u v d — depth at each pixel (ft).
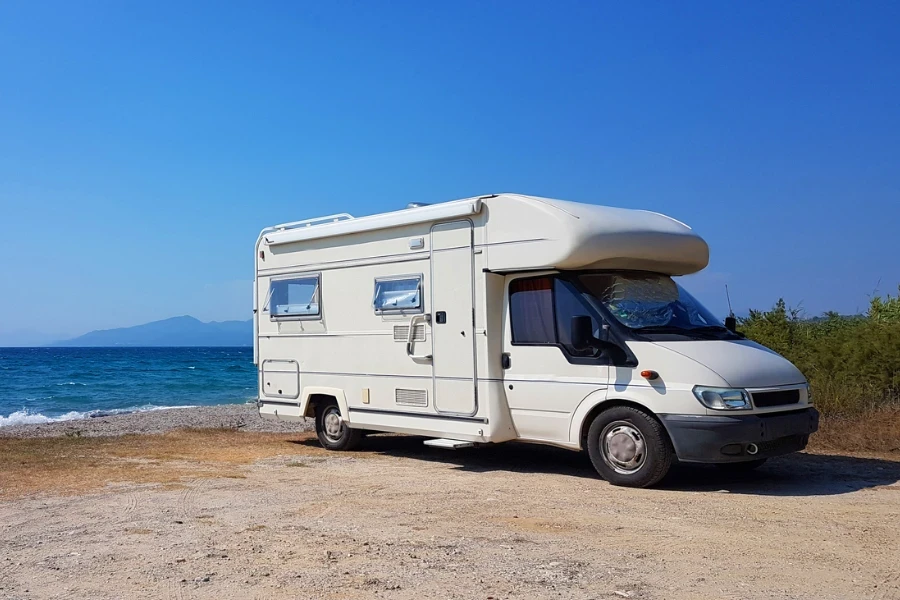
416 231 33.47
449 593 16.02
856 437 36.32
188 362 261.03
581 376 28.45
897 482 27.86
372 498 25.99
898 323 45.78
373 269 35.32
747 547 19.24
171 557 19.13
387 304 34.55
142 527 22.40
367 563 18.22
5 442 42.73
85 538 21.33
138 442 42.47
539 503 24.79
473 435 31.22
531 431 30.14
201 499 26.30
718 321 30.71
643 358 26.99
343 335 36.65
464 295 31.58
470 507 24.32
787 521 21.88
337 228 36.55
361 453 37.22
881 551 18.75
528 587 16.30
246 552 19.39
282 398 39.88
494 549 19.27
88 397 119.75
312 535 20.95
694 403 25.82
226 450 38.83
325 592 16.26
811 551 18.80
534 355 29.84
